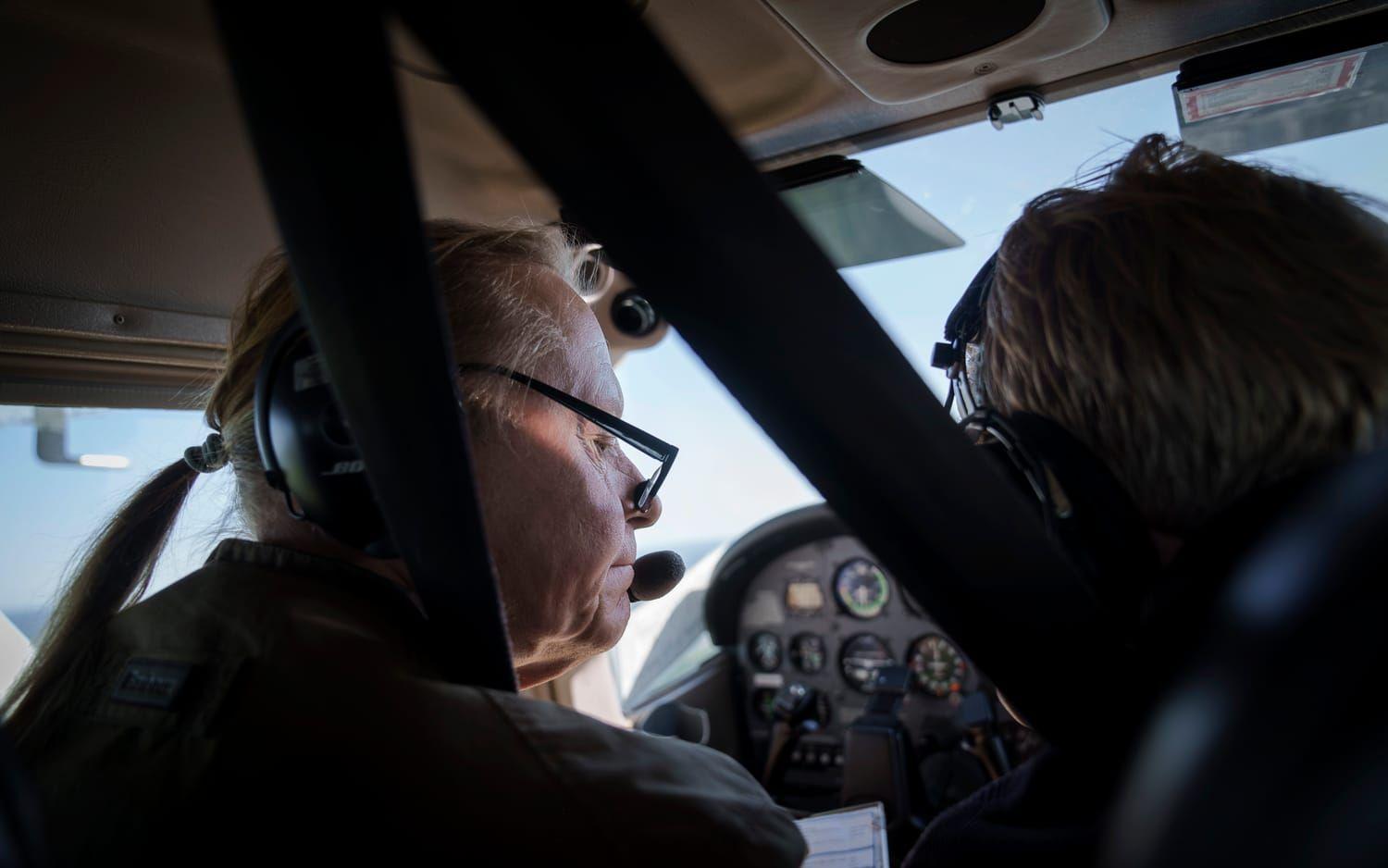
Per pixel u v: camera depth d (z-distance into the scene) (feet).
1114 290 1.75
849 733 8.63
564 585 2.65
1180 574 1.55
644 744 2.09
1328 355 1.61
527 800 1.81
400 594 2.32
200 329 5.04
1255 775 0.92
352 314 1.41
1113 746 1.50
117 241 4.63
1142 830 1.01
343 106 1.15
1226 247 1.69
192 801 1.76
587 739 2.00
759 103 5.70
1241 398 1.63
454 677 2.08
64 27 4.15
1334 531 0.97
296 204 1.28
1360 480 1.02
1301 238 1.69
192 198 4.88
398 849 1.70
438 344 1.45
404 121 1.20
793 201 6.63
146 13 4.22
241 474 2.54
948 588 1.37
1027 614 1.38
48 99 4.27
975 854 1.93
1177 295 1.69
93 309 4.56
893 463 1.26
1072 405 1.82
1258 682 0.94
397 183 1.23
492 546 2.53
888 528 1.34
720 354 1.22
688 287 1.14
